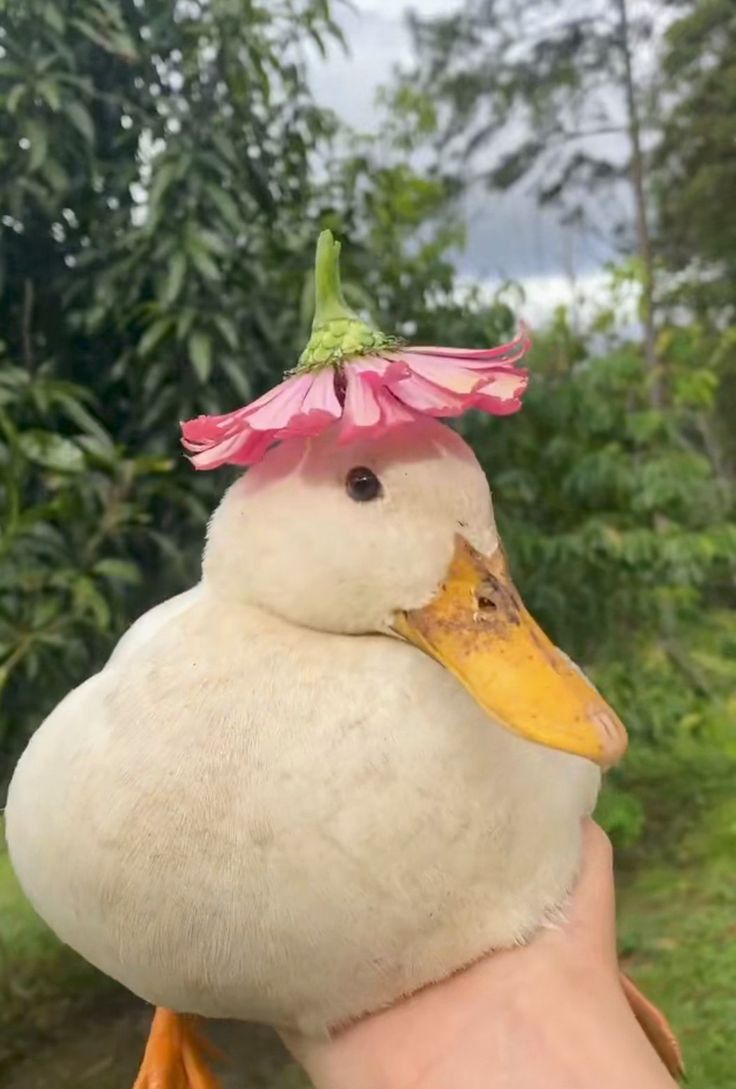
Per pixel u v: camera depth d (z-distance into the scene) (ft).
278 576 1.43
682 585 6.75
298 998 1.48
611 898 1.73
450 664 1.40
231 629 1.44
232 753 1.36
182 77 4.37
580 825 1.77
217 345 4.15
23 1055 4.07
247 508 1.46
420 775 1.39
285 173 4.83
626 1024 1.52
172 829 1.35
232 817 1.35
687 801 6.21
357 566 1.39
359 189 5.52
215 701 1.39
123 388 4.52
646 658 7.05
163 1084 2.01
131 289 4.21
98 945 1.49
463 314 5.44
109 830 1.37
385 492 1.39
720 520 6.99
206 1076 2.06
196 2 4.35
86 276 4.29
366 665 1.42
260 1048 4.07
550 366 6.26
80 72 4.13
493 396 1.39
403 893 1.40
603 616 6.05
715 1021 4.26
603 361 6.20
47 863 1.47
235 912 1.37
